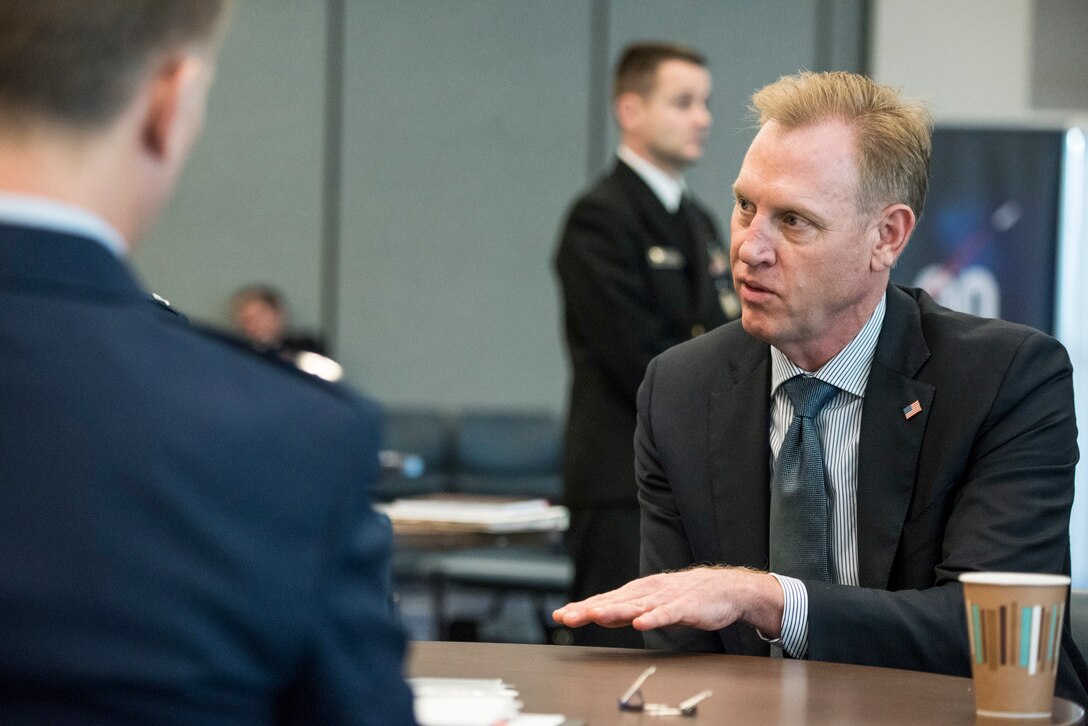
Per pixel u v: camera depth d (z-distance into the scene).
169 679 0.71
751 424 1.91
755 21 8.53
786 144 1.80
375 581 0.83
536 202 8.62
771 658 1.59
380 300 8.62
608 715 1.26
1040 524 1.74
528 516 3.15
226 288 8.61
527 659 1.58
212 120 8.59
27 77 0.76
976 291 8.05
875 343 1.87
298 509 0.77
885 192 1.81
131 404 0.74
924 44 8.33
